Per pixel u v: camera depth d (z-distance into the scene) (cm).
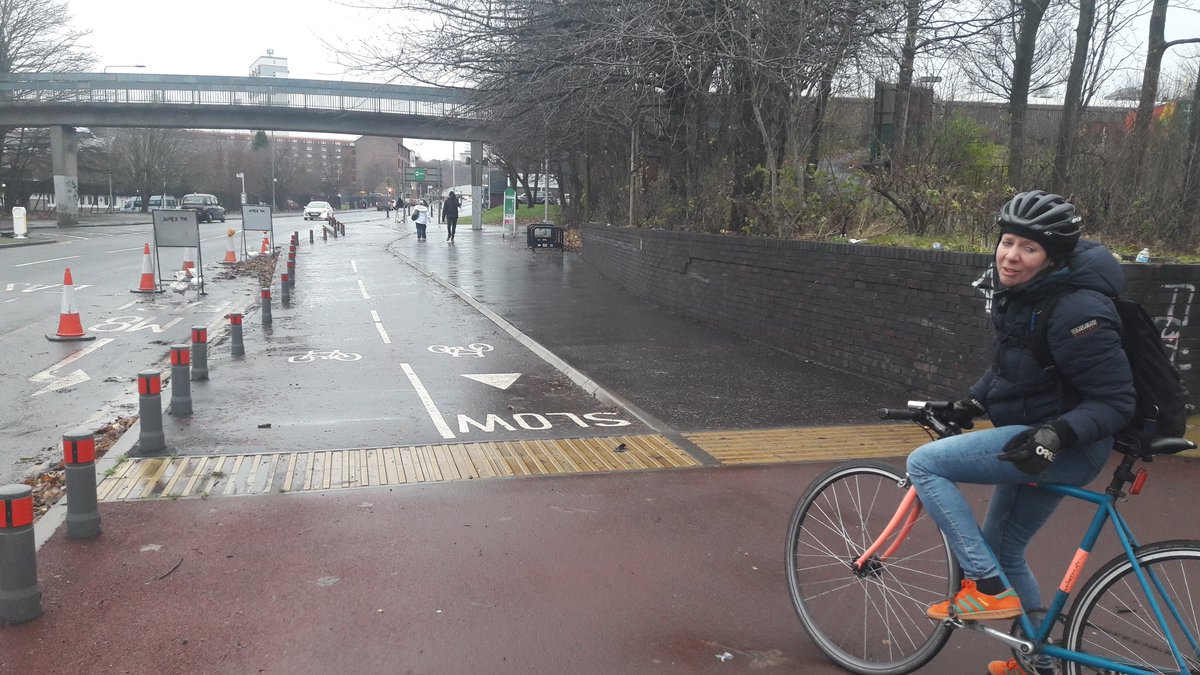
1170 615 292
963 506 322
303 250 2967
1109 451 305
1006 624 355
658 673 353
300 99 4272
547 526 510
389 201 10425
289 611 402
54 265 2264
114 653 364
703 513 535
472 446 680
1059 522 505
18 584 388
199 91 4334
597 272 2162
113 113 4503
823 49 1176
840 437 711
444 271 2186
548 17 1444
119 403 859
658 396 861
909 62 1312
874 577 363
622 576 444
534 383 945
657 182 1922
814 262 1030
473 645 373
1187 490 564
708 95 1510
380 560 459
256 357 1092
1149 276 707
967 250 921
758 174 1395
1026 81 1338
